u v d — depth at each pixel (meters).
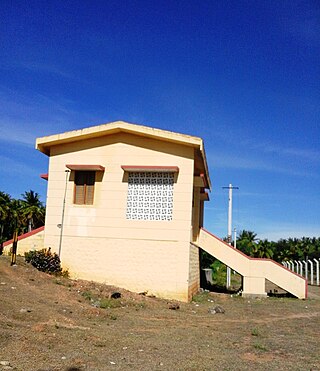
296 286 21.22
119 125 18.45
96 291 15.52
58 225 19.02
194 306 16.55
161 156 18.61
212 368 7.24
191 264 19.00
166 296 17.75
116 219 18.59
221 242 21.86
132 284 18.08
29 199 66.06
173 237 18.05
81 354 7.47
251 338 10.39
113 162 18.97
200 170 21.44
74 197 19.09
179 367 7.14
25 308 10.59
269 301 19.83
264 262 21.47
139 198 18.58
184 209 18.12
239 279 39.59
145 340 9.20
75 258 18.64
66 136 19.00
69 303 12.60
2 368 6.22
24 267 16.42
